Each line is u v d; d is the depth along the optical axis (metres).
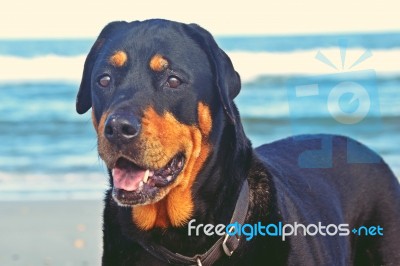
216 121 1.15
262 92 4.96
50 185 3.05
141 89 1.11
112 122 1.06
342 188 1.39
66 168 3.43
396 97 4.79
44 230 2.33
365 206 1.40
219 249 1.14
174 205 1.12
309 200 1.29
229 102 1.13
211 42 1.16
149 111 1.09
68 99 4.92
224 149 1.15
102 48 1.19
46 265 2.00
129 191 1.08
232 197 1.14
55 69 5.79
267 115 4.48
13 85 5.04
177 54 1.13
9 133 4.17
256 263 1.14
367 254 1.41
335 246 1.30
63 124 4.35
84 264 2.01
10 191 2.94
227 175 1.14
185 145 1.12
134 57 1.13
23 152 3.78
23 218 2.47
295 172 1.34
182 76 1.12
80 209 2.60
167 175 1.10
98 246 2.16
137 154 1.07
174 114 1.11
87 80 1.23
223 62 1.16
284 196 1.22
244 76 5.32
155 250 1.14
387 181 1.43
